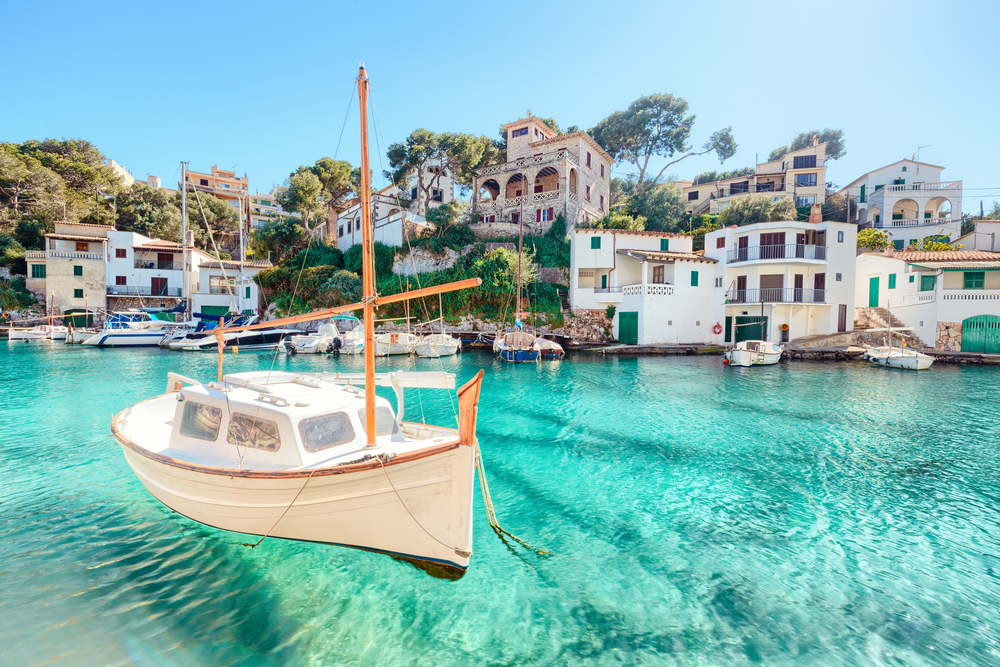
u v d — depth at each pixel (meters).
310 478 5.95
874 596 6.11
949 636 5.38
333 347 32.19
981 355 26.81
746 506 8.71
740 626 5.57
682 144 54.62
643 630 5.50
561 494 9.24
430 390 19.81
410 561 6.41
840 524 8.01
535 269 37.25
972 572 6.61
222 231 63.28
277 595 6.00
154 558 6.74
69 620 5.47
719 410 15.84
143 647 5.09
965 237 36.72
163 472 7.08
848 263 32.91
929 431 13.39
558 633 5.44
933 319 29.89
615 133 54.03
